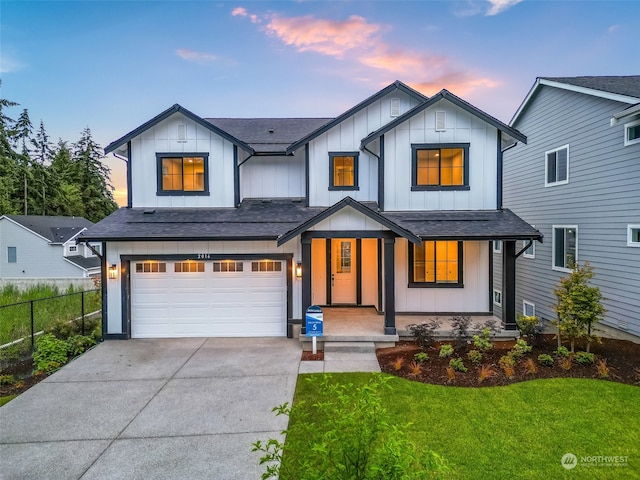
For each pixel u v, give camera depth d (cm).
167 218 1055
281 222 1034
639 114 890
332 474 257
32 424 563
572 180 1183
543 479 416
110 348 922
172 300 1013
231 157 1123
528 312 1445
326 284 1173
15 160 3444
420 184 1071
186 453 486
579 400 591
